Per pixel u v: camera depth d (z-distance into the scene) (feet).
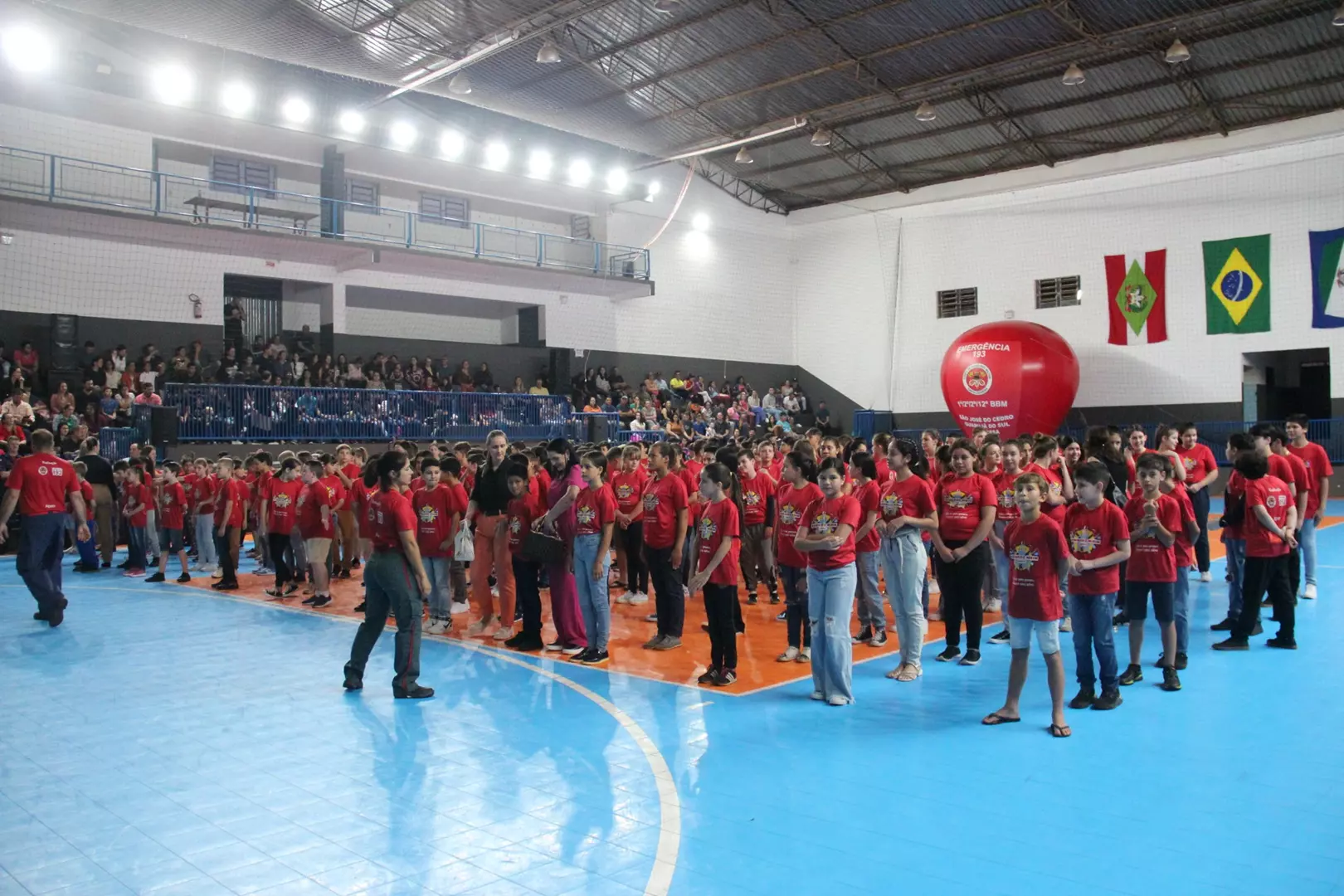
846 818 15.84
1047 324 97.91
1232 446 29.78
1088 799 16.48
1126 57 76.33
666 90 82.28
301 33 66.28
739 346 114.83
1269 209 84.84
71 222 70.95
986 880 13.46
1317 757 18.44
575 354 102.27
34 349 70.69
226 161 82.99
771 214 118.21
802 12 70.13
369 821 15.97
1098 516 21.90
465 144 89.71
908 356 108.27
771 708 22.76
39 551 33.94
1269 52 74.28
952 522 26.99
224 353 80.59
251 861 14.43
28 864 14.42
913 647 25.40
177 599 40.81
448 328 100.22
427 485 33.14
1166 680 23.80
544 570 42.34
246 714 22.74
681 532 29.53
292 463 41.34
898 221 109.29
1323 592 37.42
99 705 23.66
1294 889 13.07
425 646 30.73
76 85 70.33
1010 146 94.48
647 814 16.16
